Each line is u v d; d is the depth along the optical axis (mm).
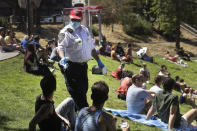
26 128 6359
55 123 4711
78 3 26141
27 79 11164
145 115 8117
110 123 4156
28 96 9000
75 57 6098
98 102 4238
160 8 38094
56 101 8633
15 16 33188
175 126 6980
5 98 8359
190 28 50938
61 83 11461
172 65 27312
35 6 25484
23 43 16734
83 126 4188
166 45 38344
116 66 20047
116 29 42219
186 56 31406
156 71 23375
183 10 37281
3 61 14188
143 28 42594
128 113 8281
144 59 26109
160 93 7145
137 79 8523
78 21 6102
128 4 41656
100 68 6422
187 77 24453
